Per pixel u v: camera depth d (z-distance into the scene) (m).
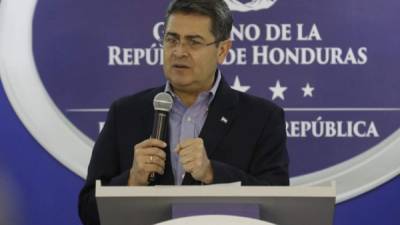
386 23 8.17
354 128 8.19
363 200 8.19
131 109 5.84
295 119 8.22
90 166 5.77
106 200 4.09
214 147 5.64
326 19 8.20
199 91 5.75
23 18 8.24
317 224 4.28
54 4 8.27
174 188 4.09
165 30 5.60
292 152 8.22
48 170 8.25
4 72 8.22
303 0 8.20
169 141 5.67
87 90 8.26
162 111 5.31
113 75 8.27
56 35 8.27
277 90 8.21
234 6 8.22
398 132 8.16
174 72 5.56
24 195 8.25
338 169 8.20
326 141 8.21
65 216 8.28
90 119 8.26
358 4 8.19
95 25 8.27
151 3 8.28
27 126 8.22
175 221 3.67
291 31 8.20
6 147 8.23
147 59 8.27
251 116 5.80
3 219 8.22
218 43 5.62
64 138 8.24
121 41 8.27
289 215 4.25
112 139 5.80
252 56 8.21
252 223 3.67
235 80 8.21
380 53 8.18
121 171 5.67
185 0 5.55
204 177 5.12
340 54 8.19
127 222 4.28
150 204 4.14
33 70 8.23
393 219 8.17
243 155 5.66
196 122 5.75
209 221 3.67
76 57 8.27
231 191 4.10
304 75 8.20
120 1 8.27
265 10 8.21
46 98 8.24
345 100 8.20
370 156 8.18
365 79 8.18
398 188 8.18
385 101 8.17
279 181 5.57
